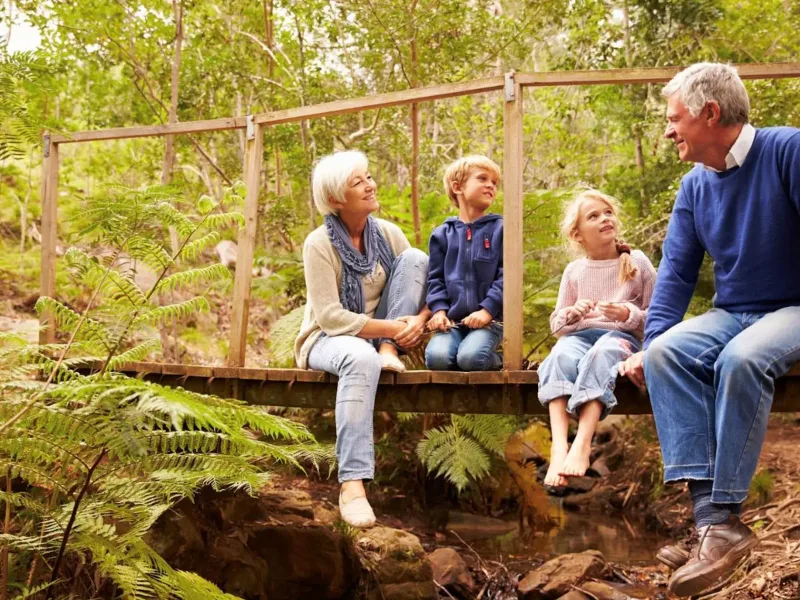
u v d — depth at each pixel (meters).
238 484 2.92
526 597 4.07
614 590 3.94
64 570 2.97
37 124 2.88
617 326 3.00
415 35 6.25
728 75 2.47
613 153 8.73
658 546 4.98
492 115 8.09
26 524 2.84
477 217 3.54
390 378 3.15
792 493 4.68
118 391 2.04
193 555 3.47
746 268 2.52
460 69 6.87
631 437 6.75
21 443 2.12
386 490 5.54
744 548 2.25
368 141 7.02
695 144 2.51
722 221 2.56
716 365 2.39
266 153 7.29
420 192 7.66
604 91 7.75
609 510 5.99
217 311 8.17
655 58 7.38
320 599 3.79
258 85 7.13
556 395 2.78
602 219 3.18
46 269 4.26
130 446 2.05
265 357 7.34
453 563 4.28
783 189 2.44
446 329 3.33
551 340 5.27
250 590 3.58
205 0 6.88
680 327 2.52
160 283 2.54
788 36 7.08
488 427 4.89
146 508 2.59
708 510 2.31
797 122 6.27
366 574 3.91
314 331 3.34
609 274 3.17
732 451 2.29
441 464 5.43
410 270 3.46
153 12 6.60
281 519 4.10
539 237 5.12
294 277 6.18
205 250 8.59
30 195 9.35
